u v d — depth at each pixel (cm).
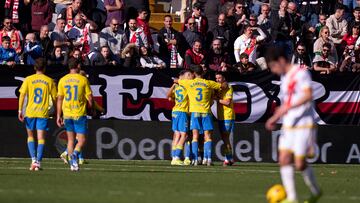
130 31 6225
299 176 4300
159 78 5759
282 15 6444
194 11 6384
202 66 5759
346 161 5738
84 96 4369
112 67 5728
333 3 7081
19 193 3148
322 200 3108
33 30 6556
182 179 3956
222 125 5306
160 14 7506
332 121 5844
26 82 4369
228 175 4294
